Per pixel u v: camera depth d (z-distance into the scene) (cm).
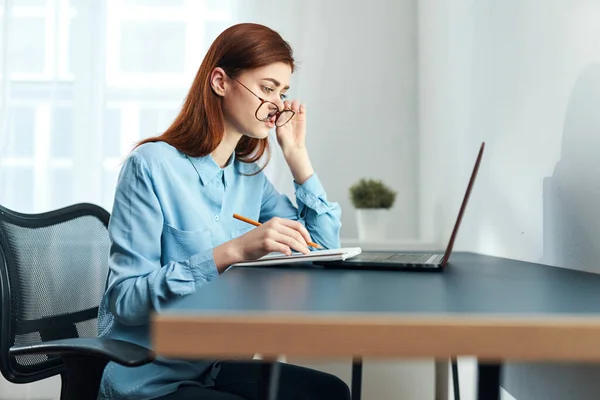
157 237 123
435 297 73
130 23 290
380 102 301
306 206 176
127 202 124
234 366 126
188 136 140
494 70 184
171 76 289
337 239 175
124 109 289
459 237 226
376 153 300
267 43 143
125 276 113
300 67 294
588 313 59
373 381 201
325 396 122
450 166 237
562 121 136
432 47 268
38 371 122
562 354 53
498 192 181
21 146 286
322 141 301
